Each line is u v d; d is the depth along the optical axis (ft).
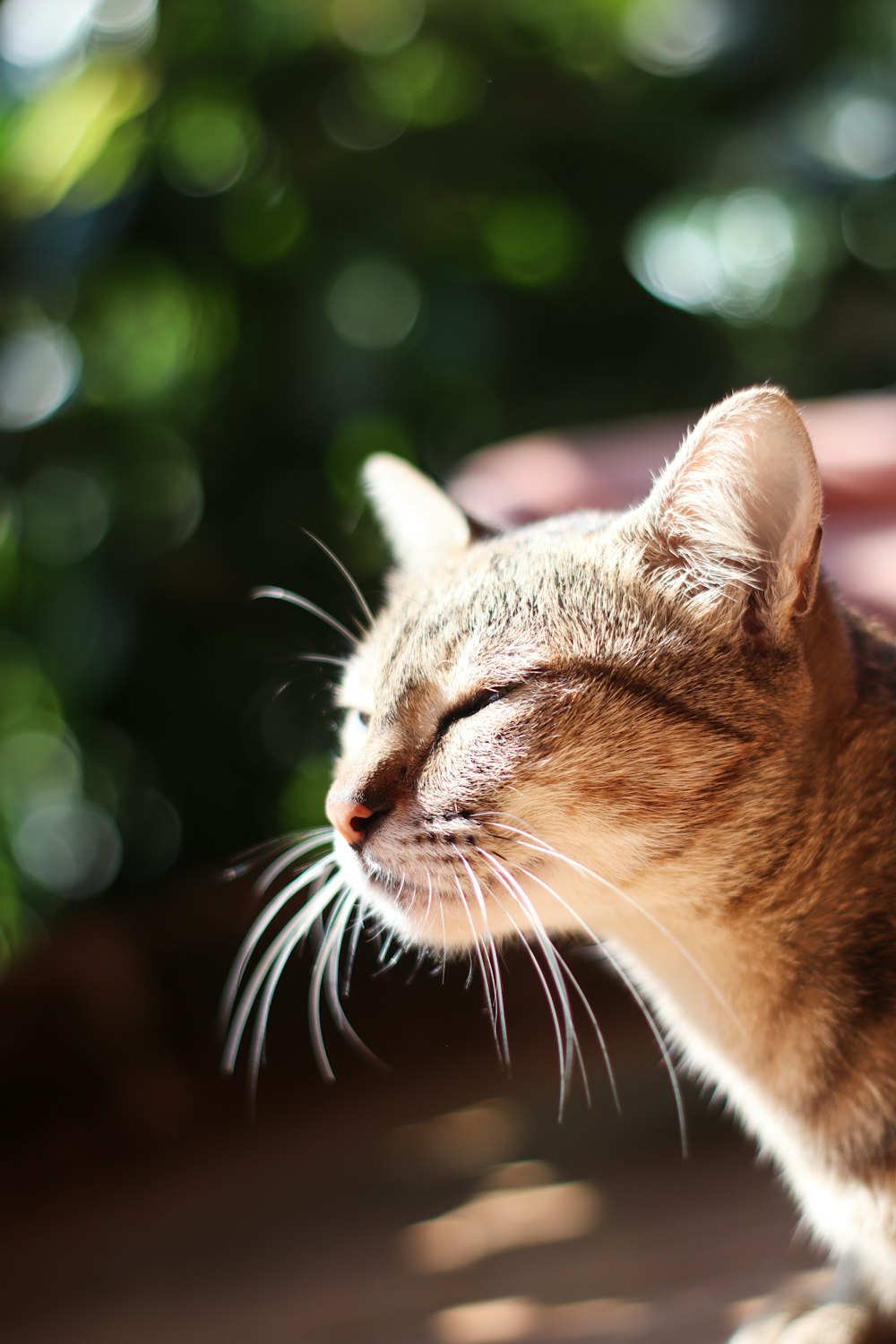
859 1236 1.68
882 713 1.72
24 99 3.05
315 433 2.93
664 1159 2.58
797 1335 1.65
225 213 2.97
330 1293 2.13
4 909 3.24
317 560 3.00
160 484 3.04
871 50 3.42
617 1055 2.70
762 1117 1.75
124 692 2.97
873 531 2.13
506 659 1.69
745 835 1.68
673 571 1.70
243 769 3.02
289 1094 2.80
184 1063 2.81
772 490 1.63
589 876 1.69
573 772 1.67
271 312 3.01
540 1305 1.86
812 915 1.69
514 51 3.15
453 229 3.05
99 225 2.90
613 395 3.09
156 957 2.85
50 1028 2.77
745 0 3.30
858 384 3.28
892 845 1.68
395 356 2.92
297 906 2.77
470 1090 2.74
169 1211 2.54
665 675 1.67
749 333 3.30
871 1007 1.66
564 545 1.77
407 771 1.69
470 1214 2.45
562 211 3.14
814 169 3.29
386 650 1.80
